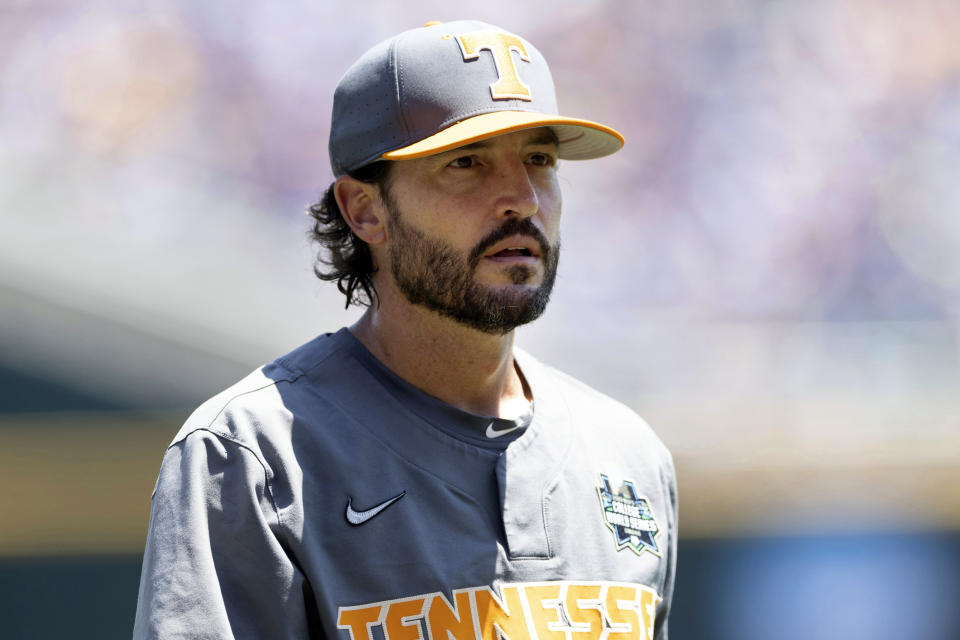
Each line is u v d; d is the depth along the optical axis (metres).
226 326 17.17
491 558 6.29
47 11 32.12
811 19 34.59
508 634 6.14
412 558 6.11
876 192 33.19
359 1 33.53
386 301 6.85
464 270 6.50
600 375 22.69
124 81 32.03
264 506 6.02
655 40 34.31
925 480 19.27
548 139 6.82
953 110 34.34
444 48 6.64
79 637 14.91
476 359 6.73
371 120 6.71
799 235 32.53
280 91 32.84
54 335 15.52
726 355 23.22
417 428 6.50
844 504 19.14
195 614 5.78
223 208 28.69
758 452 19.72
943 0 34.75
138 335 16.08
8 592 14.78
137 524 15.45
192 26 32.62
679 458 19.69
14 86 31.44
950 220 33.06
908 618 18.34
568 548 6.54
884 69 34.34
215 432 6.14
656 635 7.36
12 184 25.94
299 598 5.91
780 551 18.44
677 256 31.59
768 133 33.56
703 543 18.31
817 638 17.95
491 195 6.52
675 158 33.19
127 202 28.31
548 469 6.73
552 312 26.28
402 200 6.64
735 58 34.25
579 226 30.86
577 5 34.56
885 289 32.19
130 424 15.73
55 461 15.30
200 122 32.22
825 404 21.84
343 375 6.62
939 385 23.11
